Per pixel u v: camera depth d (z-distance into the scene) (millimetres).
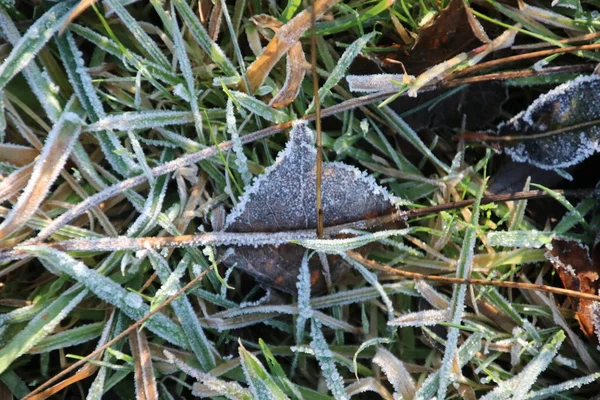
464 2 374
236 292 393
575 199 396
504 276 390
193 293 383
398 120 390
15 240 374
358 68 391
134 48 391
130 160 377
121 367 375
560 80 390
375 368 391
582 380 377
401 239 395
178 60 388
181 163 378
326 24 388
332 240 368
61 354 379
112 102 389
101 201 376
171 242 375
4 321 373
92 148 390
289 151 372
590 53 392
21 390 379
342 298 386
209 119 388
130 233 376
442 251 397
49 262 375
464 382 382
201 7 387
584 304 379
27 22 384
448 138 402
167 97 386
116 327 379
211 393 376
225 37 396
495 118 400
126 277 382
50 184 370
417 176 394
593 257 385
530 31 394
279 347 388
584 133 380
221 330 386
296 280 382
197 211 382
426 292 386
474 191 396
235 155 385
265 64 381
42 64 379
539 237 382
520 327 388
